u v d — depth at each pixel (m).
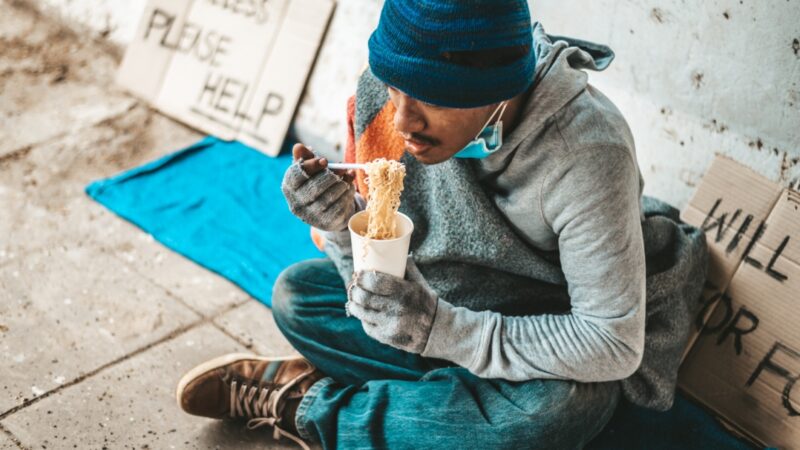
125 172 2.79
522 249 1.55
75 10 3.57
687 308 1.75
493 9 1.17
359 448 1.55
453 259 1.60
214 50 3.08
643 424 1.88
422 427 1.52
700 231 1.86
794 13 1.84
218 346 2.13
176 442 1.82
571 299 1.48
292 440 1.86
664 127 2.18
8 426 1.82
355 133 1.66
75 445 1.79
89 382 1.97
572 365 1.44
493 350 1.47
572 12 2.23
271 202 2.74
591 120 1.37
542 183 1.40
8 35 3.56
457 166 1.49
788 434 1.83
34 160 2.82
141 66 3.23
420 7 1.18
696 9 2.00
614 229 1.36
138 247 2.48
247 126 2.98
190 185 2.78
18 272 2.30
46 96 3.20
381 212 1.33
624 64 2.19
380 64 1.23
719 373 1.95
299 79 2.89
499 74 1.21
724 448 1.85
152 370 2.03
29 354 2.03
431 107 1.25
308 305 1.78
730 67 2.00
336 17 2.81
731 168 2.00
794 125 1.93
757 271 1.92
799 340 1.84
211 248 2.49
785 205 1.90
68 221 2.55
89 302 2.23
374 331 1.44
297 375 1.79
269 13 2.97
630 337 1.41
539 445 1.50
